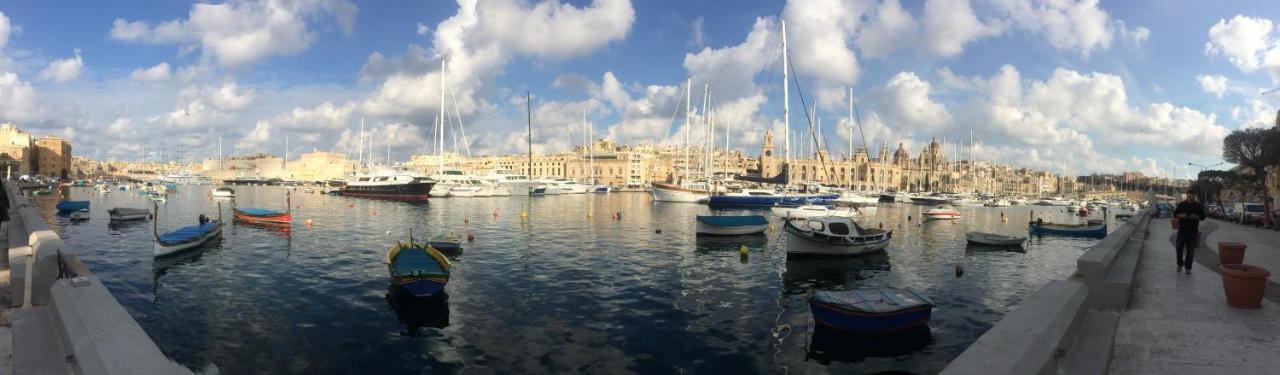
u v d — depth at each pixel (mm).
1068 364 6254
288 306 18156
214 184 194125
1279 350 7000
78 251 30078
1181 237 12445
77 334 6258
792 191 87000
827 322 15039
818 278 24422
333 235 39188
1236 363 6562
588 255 30125
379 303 18547
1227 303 9312
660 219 56000
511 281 22516
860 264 28297
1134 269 10734
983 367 4828
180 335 15156
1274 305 9297
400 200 92812
